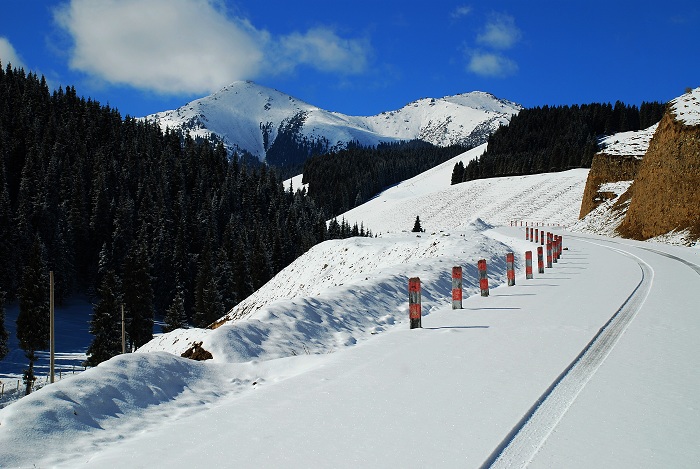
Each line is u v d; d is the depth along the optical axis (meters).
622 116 169.25
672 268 19.27
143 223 86.75
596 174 64.56
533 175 131.62
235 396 6.89
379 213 150.75
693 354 7.70
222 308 64.19
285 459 4.46
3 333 50.28
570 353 7.84
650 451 4.52
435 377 6.80
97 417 5.58
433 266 17.03
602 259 23.38
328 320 10.71
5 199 73.94
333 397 6.11
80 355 55.78
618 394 6.02
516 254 25.78
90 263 86.38
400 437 4.86
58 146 115.94
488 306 12.52
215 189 120.06
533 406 5.64
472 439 4.77
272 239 90.38
